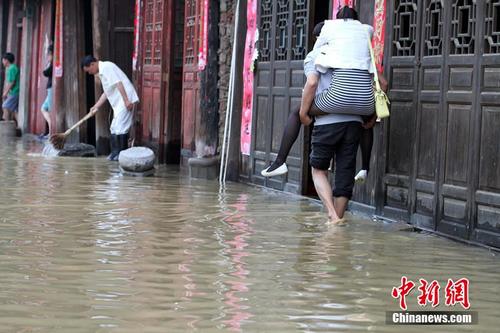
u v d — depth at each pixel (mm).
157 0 22297
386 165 13266
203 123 18938
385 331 7613
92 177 18078
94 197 15047
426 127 12398
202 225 12430
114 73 21453
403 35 13109
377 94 12297
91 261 10016
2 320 7754
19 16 34781
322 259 10344
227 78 18828
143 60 23219
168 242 11148
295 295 8695
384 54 13359
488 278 9609
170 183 17422
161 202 14625
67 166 20188
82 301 8375
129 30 25016
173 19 21688
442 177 11984
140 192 15859
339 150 12719
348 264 10117
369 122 12805
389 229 12406
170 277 9336
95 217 12938
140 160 18406
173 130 21828
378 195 13438
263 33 17266
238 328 7609
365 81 12375
